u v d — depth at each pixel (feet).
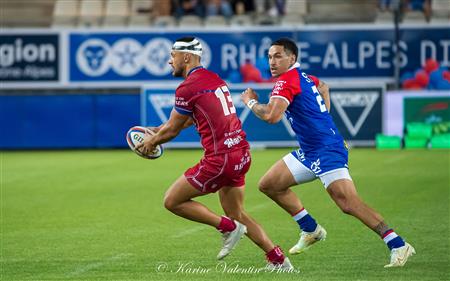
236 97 201.67
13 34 213.05
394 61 211.41
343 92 203.10
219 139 74.95
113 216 114.01
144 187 142.51
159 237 98.48
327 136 79.15
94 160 185.37
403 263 77.41
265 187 83.10
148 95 202.49
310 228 83.97
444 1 232.32
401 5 224.33
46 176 158.51
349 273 77.56
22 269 81.35
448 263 81.51
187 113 75.82
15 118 211.00
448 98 200.85
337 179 78.28
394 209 115.96
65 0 244.01
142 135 80.53
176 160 182.60
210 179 75.31
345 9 241.55
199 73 76.02
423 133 201.46
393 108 202.49
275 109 76.43
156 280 75.51
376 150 197.88
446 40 211.00
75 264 83.56
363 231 100.53
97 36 213.46
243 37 212.02
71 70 214.07
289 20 224.12
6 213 117.60
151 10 237.66
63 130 211.00
